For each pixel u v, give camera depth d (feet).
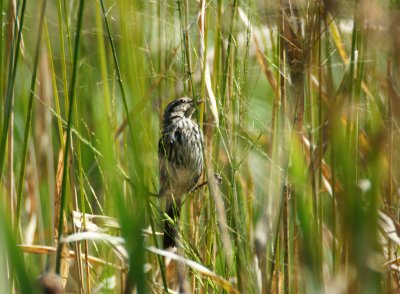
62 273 32.01
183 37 29.91
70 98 25.13
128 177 29.71
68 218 34.55
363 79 27.61
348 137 25.14
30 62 39.83
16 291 28.78
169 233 32.27
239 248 29.19
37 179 37.19
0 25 28.99
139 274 17.94
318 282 19.76
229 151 30.01
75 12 38.52
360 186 18.12
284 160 26.91
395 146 24.35
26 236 36.37
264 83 45.98
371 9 15.56
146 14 34.06
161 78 33.78
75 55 24.94
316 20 24.73
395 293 28.48
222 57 31.35
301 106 26.48
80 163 30.35
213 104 29.07
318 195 27.50
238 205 30.68
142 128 31.81
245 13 31.94
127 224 17.84
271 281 27.25
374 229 15.85
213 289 31.24
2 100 30.78
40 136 38.24
